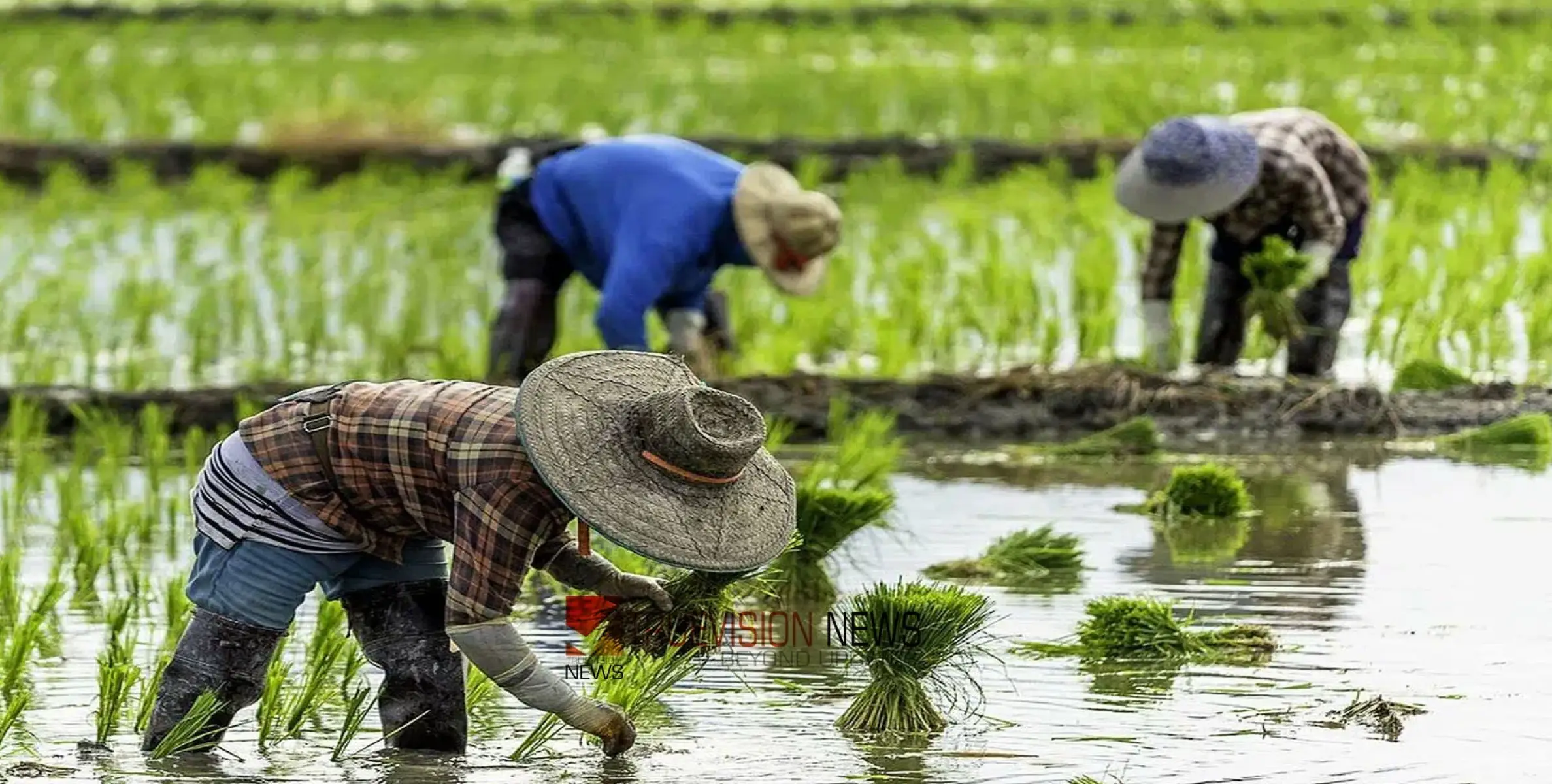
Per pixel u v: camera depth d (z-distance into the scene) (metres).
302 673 24.36
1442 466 36.47
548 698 19.77
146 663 24.72
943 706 22.45
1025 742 21.05
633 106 83.62
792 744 21.12
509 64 96.38
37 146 73.19
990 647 24.83
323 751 21.22
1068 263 55.44
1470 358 44.03
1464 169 66.06
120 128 80.81
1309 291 41.44
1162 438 39.66
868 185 67.31
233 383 44.31
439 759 20.84
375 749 21.33
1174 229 40.78
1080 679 23.45
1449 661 23.81
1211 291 42.00
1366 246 53.03
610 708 20.22
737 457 18.56
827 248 38.62
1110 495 34.47
